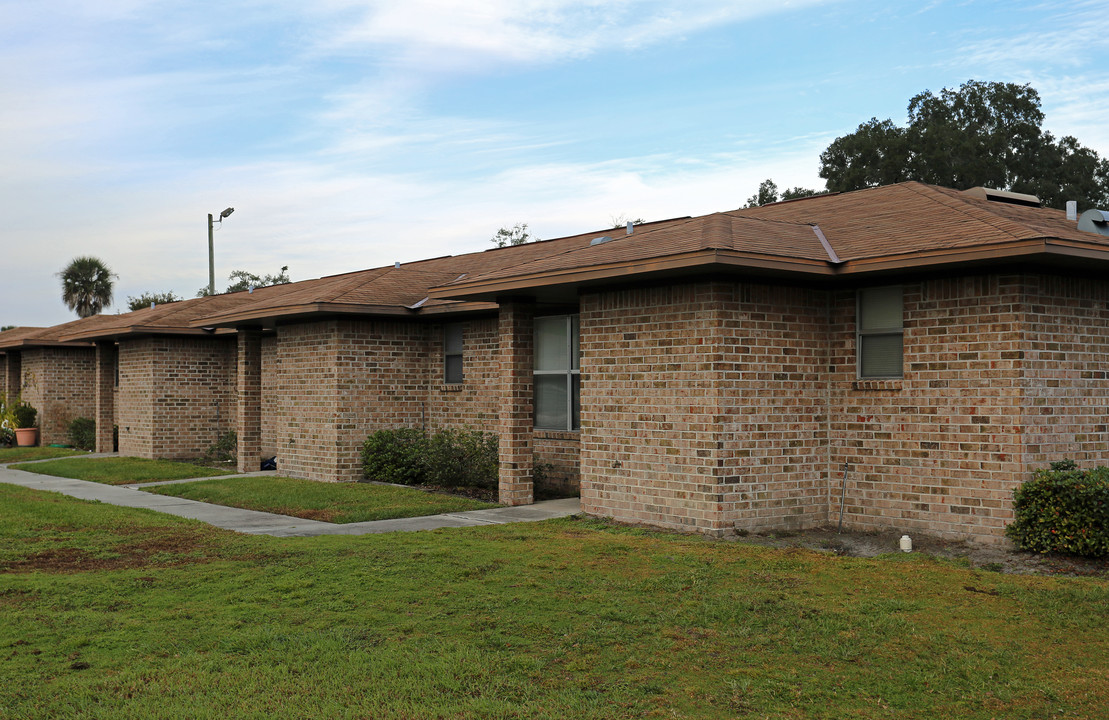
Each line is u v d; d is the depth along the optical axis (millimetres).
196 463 24344
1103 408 11422
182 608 8359
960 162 39906
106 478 20766
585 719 5859
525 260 19047
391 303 18688
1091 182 41969
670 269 11336
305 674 6625
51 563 10648
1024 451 10578
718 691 6344
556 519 13461
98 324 29656
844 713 5996
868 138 41688
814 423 12461
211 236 38500
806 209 15070
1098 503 9805
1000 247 10016
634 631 7617
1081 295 11242
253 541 11711
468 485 17188
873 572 9609
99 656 7035
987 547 10812
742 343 11883
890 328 11945
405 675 6586
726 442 11742
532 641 7371
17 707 6000
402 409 19531
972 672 6672
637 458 12805
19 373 34375
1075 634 7523
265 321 20312
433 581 9234
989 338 10859
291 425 20031
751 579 9281
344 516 14023
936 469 11367
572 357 16500
